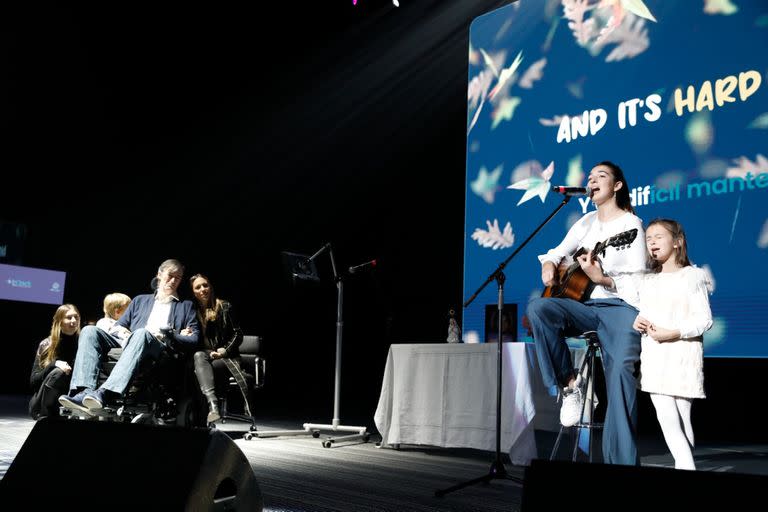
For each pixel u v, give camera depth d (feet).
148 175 33.83
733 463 13.21
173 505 3.79
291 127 32.78
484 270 17.85
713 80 14.70
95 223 34.40
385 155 32.50
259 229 36.47
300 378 39.14
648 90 15.66
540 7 17.85
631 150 15.78
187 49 29.12
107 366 10.99
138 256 35.01
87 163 32.68
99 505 3.95
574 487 3.23
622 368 8.38
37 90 29.27
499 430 8.74
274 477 9.06
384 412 13.19
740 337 13.84
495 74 18.53
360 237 35.78
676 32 15.39
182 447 3.99
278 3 27.20
